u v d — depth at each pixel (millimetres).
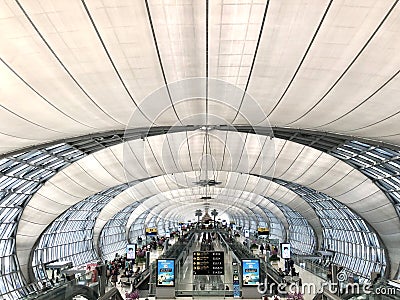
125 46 18250
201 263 24797
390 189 42344
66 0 14938
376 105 23500
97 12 15789
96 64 19516
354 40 17469
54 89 21422
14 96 21328
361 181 43406
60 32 16672
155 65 20172
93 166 43062
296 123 30234
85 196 48750
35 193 43312
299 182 47938
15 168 35656
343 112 25734
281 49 18750
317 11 15898
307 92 23219
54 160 38875
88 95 22875
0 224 41969
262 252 45062
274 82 22047
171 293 24562
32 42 17109
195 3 15789
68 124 27594
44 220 47812
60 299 10508
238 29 17406
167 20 16672
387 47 17484
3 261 43500
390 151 34594
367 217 48188
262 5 15883
